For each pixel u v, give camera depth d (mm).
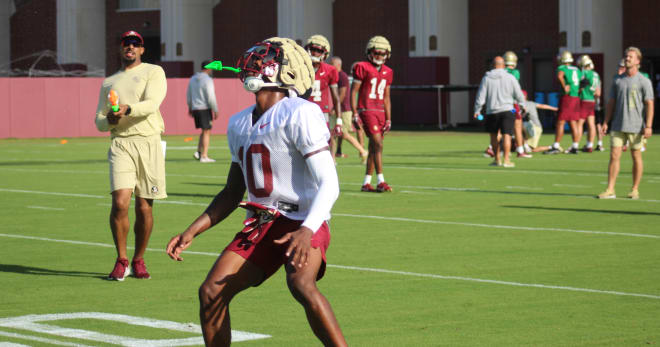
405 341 19031
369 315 21328
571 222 36438
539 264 27641
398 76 141875
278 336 19500
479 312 21609
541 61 127500
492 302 22641
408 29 140625
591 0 114125
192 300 23078
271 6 154750
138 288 24547
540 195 45594
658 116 116688
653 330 19875
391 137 105000
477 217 38000
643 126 43031
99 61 172500
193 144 94375
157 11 167625
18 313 21609
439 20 132125
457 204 42344
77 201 44344
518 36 129000
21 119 108000
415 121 135750
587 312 21562
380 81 47000
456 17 133500
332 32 149000
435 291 23938
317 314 14195
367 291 23969
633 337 19281
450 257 28906
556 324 20422
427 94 134625
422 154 75562
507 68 66875
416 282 25094
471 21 133875
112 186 25312
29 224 36719
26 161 70750
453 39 133500
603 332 19719
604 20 114938
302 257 13938
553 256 28953
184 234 15586
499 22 130750
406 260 28422
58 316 21281
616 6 115688
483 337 19344
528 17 127875
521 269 26859
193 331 19891
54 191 48875
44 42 177250
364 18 145125
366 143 93812
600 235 33156
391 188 48062
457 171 59156
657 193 46062
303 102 14961
